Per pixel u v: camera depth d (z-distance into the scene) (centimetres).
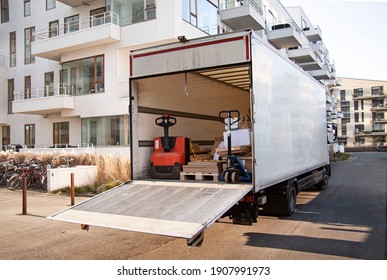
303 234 650
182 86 829
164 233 432
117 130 1869
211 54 605
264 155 620
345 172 1938
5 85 2498
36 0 2336
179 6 1678
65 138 2147
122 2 1836
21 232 690
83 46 1920
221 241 610
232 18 2077
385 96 7056
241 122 745
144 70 675
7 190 1254
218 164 645
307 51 2909
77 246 597
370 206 923
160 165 713
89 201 597
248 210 634
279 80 724
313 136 1026
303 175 974
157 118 757
